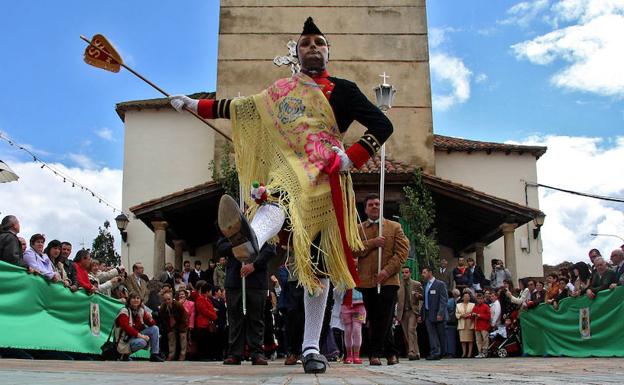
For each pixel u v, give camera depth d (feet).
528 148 73.56
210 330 45.34
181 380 10.64
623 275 36.55
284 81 15.56
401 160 66.49
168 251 74.54
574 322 39.83
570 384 10.32
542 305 43.70
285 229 14.15
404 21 69.26
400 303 43.65
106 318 35.58
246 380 11.25
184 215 63.36
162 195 72.79
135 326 36.24
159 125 74.23
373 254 23.93
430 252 56.70
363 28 69.00
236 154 15.64
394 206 58.80
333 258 14.26
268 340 40.32
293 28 68.85
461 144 74.49
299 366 24.07
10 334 27.55
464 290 48.91
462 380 11.51
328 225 14.34
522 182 73.82
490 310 48.34
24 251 30.60
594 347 37.88
